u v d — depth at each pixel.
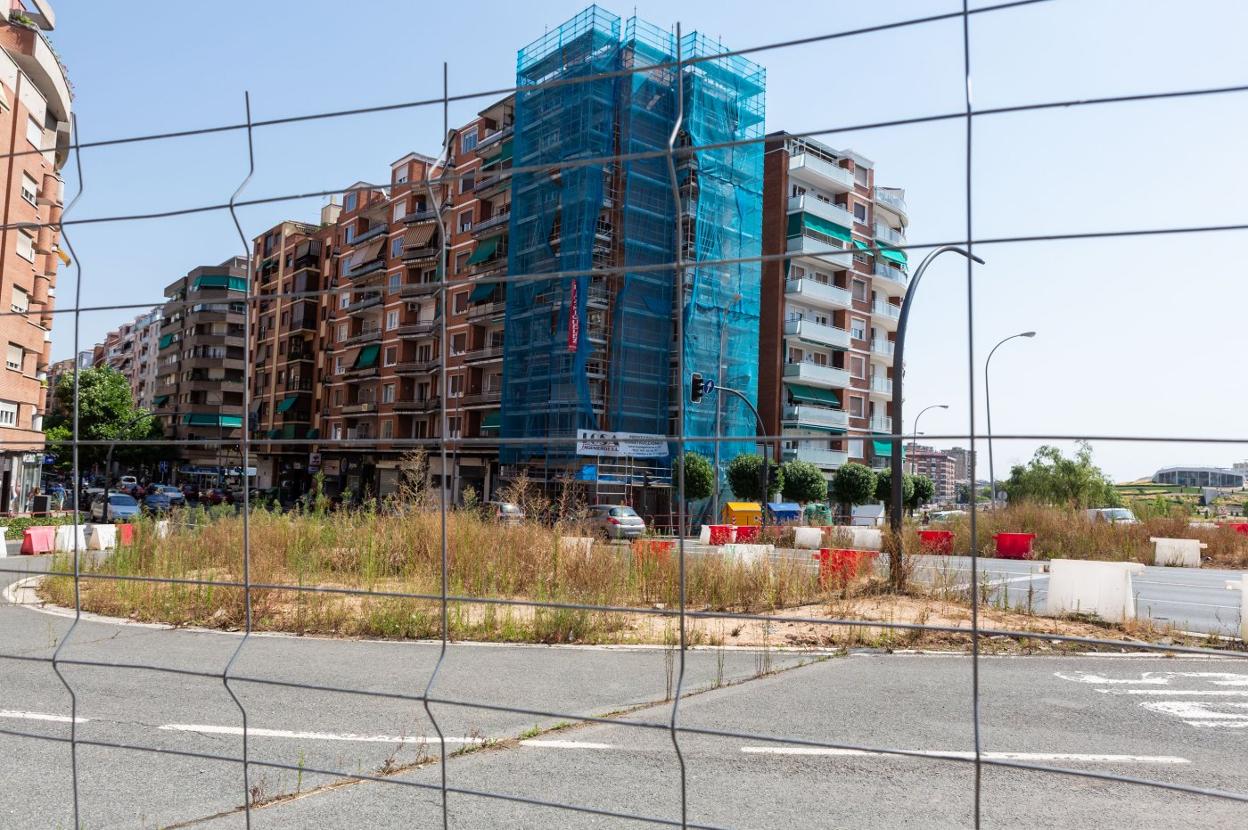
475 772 4.54
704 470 33.47
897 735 5.42
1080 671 7.61
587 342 36.19
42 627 9.66
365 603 10.23
